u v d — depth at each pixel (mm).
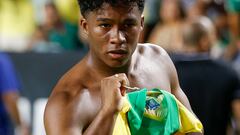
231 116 9039
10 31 13984
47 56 12117
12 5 14078
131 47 4562
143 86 4953
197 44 9352
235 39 12578
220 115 8930
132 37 4543
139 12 4574
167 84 5129
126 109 4629
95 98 4656
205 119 8891
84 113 4562
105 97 4477
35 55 12156
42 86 12125
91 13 4559
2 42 14086
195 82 8867
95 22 4543
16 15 14023
